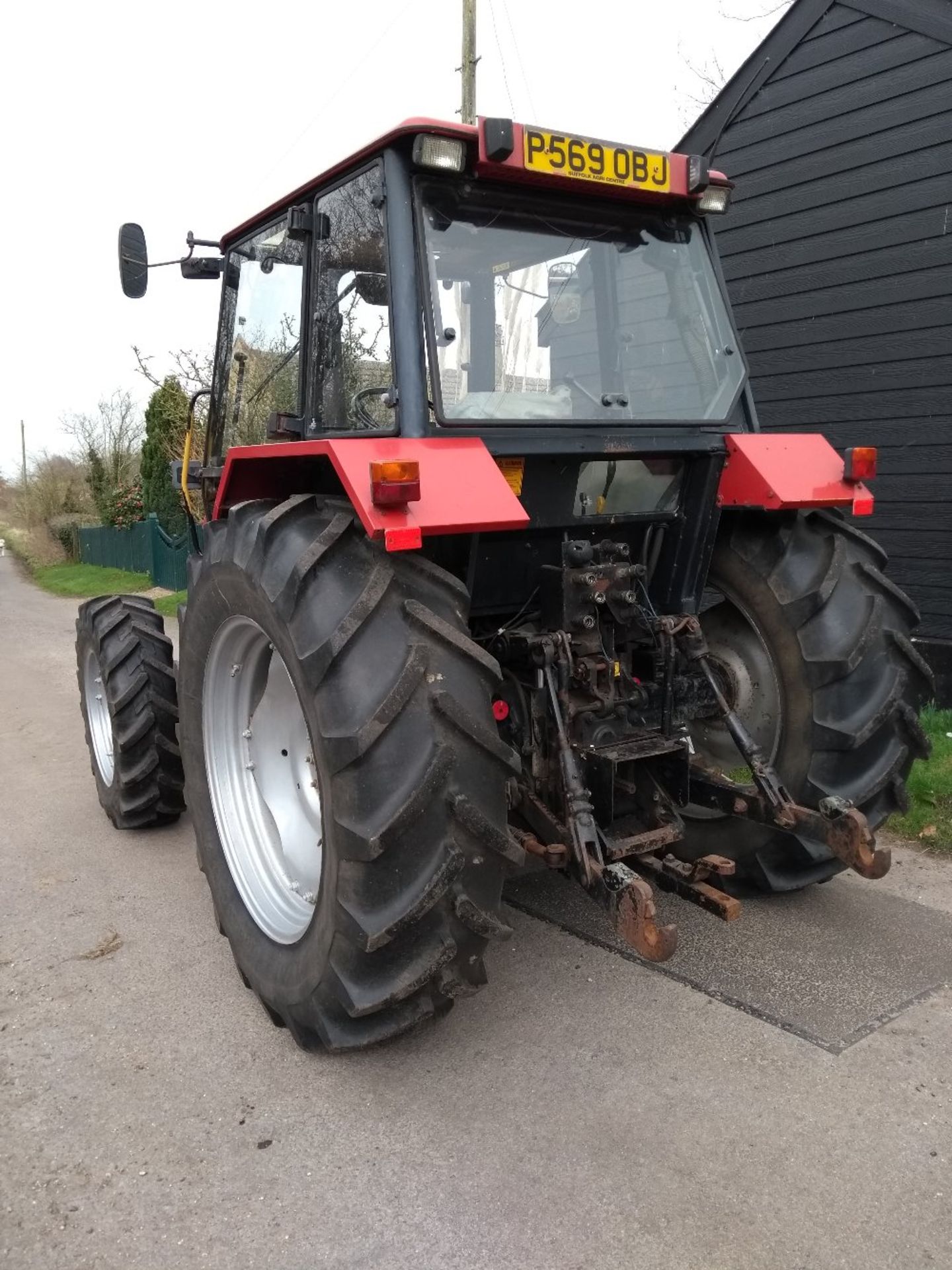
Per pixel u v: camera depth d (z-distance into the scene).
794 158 6.16
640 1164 2.35
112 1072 2.81
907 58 5.52
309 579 2.49
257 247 3.62
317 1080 2.74
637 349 3.20
